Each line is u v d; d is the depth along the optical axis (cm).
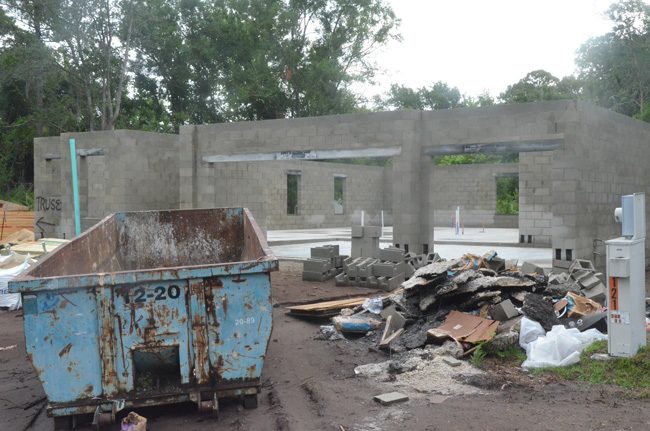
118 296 502
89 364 499
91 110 3341
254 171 1919
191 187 1716
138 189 1875
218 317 519
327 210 3734
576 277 1005
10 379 668
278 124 1590
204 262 877
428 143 1419
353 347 776
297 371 679
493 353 680
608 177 1365
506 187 4156
